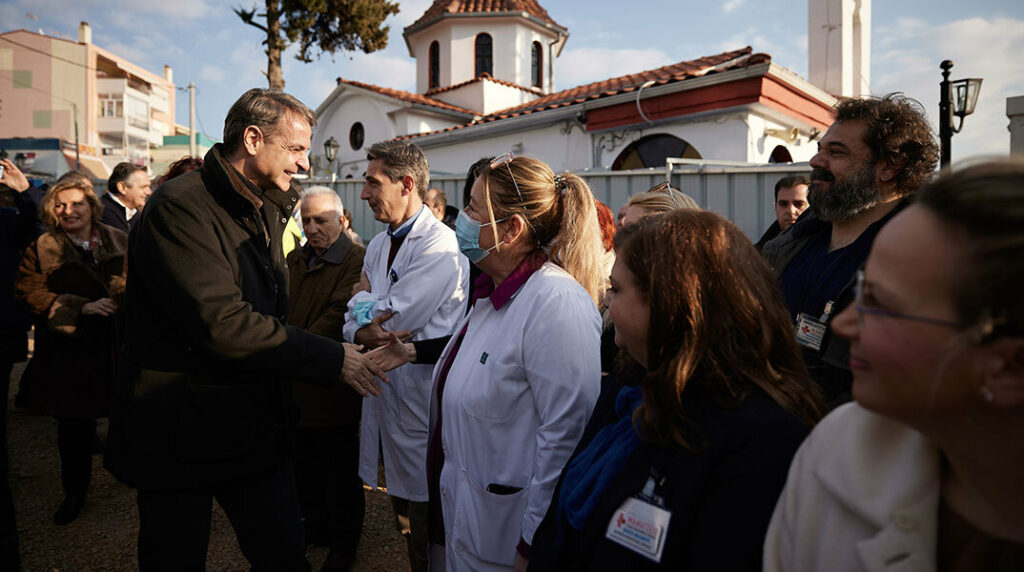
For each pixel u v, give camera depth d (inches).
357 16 500.7
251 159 73.9
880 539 25.9
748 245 41.0
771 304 39.8
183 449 68.8
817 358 72.7
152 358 70.3
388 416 102.7
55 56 1509.6
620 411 45.7
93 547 121.0
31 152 1129.4
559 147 386.6
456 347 71.6
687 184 215.8
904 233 22.7
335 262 122.9
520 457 60.4
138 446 68.8
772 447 35.1
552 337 57.4
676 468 37.3
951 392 21.4
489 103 560.1
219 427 70.3
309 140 77.2
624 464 41.9
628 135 347.9
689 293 38.5
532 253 65.5
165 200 68.6
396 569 115.1
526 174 63.5
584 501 43.0
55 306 124.8
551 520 47.9
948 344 21.0
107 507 138.6
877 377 23.5
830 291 73.8
